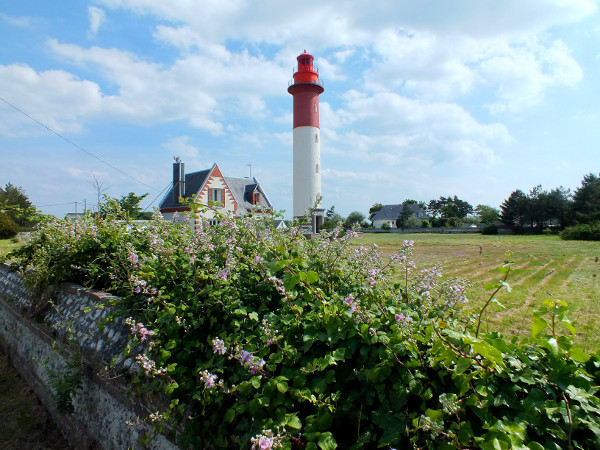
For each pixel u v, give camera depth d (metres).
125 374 3.66
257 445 1.98
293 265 3.11
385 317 2.66
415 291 3.32
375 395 2.28
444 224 74.06
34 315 6.18
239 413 2.49
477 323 2.89
